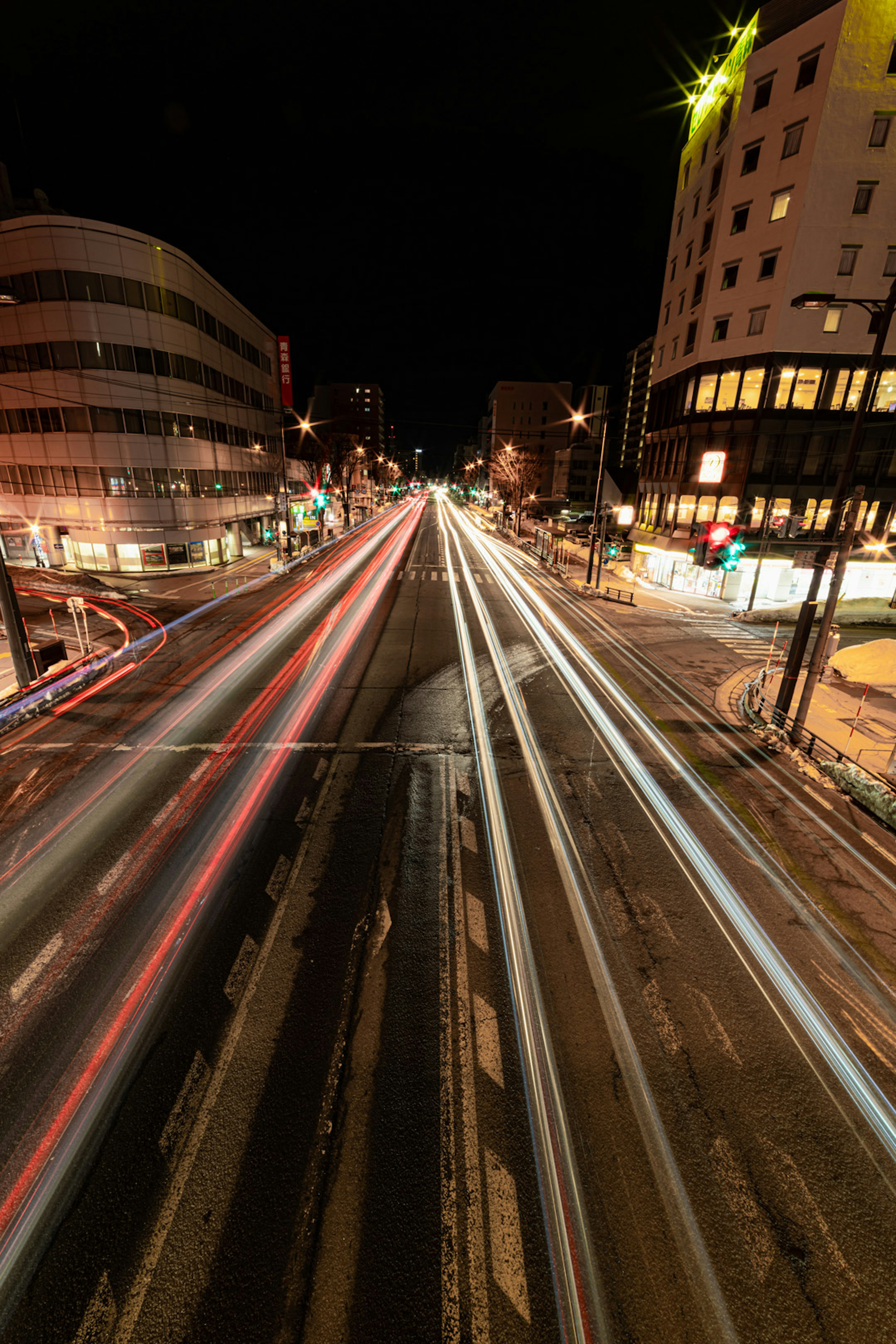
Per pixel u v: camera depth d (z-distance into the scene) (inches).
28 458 1222.9
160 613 965.2
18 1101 201.8
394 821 373.7
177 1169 181.3
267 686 621.6
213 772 435.5
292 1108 199.6
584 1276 157.8
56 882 313.9
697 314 1165.7
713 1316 150.9
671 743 504.4
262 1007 238.1
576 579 1387.8
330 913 291.7
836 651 768.9
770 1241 166.9
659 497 1355.8
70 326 1101.1
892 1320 151.8
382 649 767.7
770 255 1006.4
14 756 459.2
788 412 1048.2
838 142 917.8
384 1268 158.4
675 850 352.2
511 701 593.3
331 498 2405.3
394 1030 229.0
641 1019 237.1
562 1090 207.6
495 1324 147.9
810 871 336.2
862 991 254.2
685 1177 181.9
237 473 1578.5
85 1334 145.1
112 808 386.0
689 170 1237.1
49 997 243.0
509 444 3690.9
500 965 262.1
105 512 1218.6
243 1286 154.5
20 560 1347.2
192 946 269.9
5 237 1059.9
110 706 564.7
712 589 1175.0
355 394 5403.5
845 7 864.3
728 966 265.6
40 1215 170.2
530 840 357.1
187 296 1252.5
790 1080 214.2
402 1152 186.5
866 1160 188.9
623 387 4722.0
